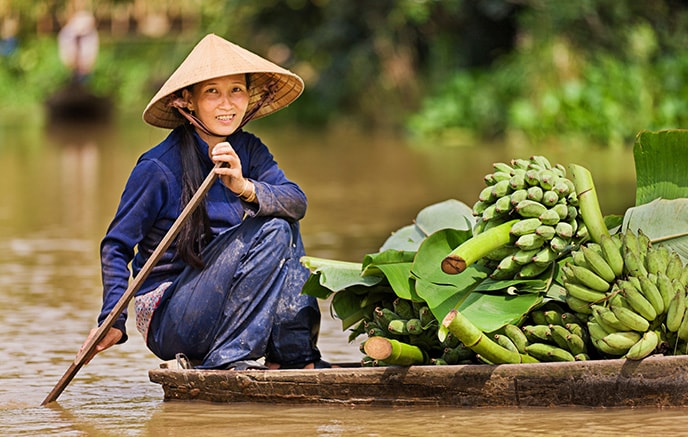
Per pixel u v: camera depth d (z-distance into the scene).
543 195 7.74
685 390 7.26
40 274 14.15
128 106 62.97
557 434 6.76
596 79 33.97
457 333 7.27
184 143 8.20
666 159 8.27
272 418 7.35
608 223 8.46
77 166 30.28
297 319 8.13
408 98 43.62
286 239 8.09
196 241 8.06
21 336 10.50
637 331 7.36
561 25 35.66
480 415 7.26
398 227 17.94
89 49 57.25
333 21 43.53
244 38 46.91
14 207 21.50
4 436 7.07
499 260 7.86
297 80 8.31
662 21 37.84
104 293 8.05
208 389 7.84
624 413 7.18
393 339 7.82
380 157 31.56
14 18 66.69
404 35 43.53
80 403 7.97
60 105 53.19
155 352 8.33
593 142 33.25
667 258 7.54
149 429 7.16
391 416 7.32
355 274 8.04
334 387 7.63
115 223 8.12
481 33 42.22
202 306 7.98
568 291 7.52
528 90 35.91
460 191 22.86
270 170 8.40
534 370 7.34
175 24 64.50
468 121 38.47
